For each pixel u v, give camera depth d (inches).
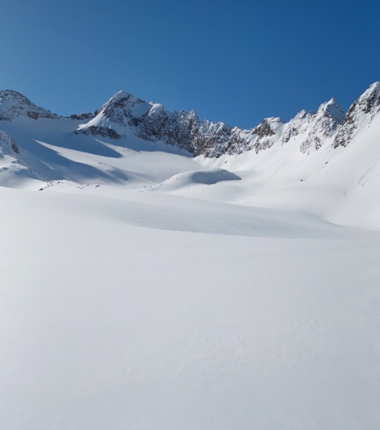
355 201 2208.4
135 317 147.4
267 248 394.9
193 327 134.8
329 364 102.4
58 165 5334.6
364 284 198.5
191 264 274.8
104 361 106.7
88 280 216.5
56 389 91.5
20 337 125.8
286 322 139.1
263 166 5364.2
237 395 87.3
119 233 500.7
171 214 948.6
